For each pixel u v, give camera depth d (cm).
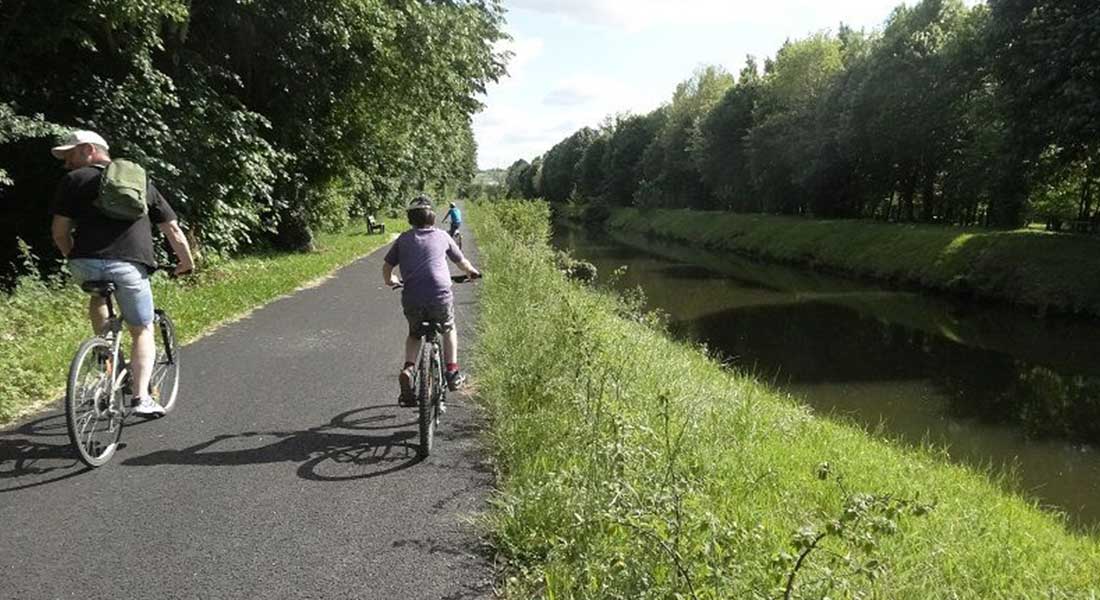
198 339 891
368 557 369
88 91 1155
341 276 1656
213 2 1453
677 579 283
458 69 2128
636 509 306
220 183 1434
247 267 1547
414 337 550
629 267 3688
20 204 1191
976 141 3281
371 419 590
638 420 496
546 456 482
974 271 2614
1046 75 2306
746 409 672
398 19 1750
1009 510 618
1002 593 398
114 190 476
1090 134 2259
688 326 2033
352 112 2064
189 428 556
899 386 1386
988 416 1191
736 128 5781
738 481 483
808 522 393
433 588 342
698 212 6406
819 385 1384
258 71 1747
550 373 628
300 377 718
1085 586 442
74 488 441
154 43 1181
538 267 1412
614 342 788
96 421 477
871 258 3272
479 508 428
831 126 4338
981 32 2670
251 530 395
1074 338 1888
